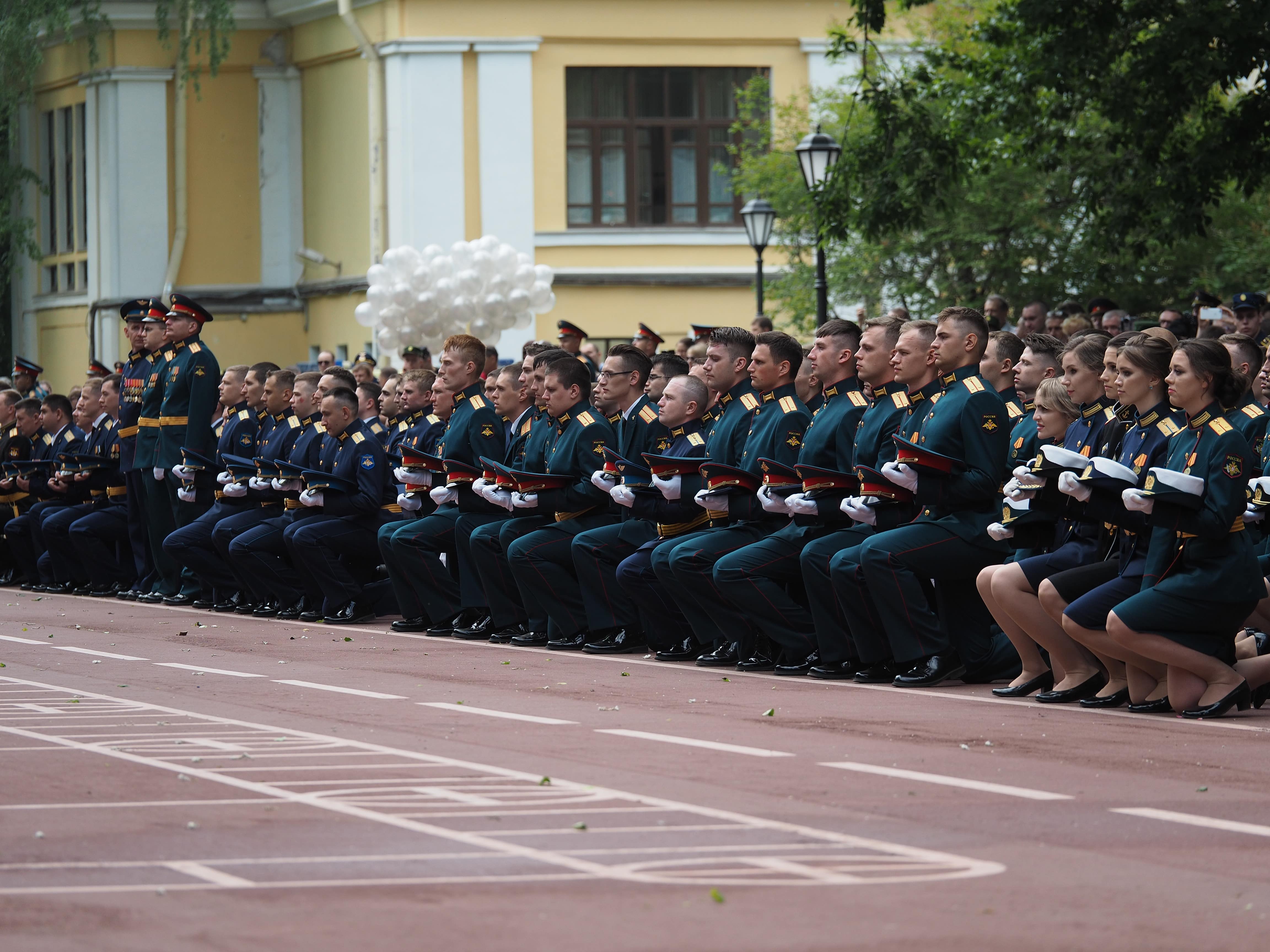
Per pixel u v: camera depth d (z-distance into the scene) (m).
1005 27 30.27
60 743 11.91
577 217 44.62
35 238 53.72
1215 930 7.32
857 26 30.58
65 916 7.40
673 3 44.22
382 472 20.84
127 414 24.08
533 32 43.78
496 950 6.91
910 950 6.97
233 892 7.79
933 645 14.96
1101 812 9.52
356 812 9.49
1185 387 12.95
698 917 7.39
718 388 17.19
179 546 22.33
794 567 16.12
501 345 43.22
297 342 49.34
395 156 43.91
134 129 48.88
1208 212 34.97
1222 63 26.69
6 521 27.44
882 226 29.78
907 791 10.05
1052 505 13.66
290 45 48.66
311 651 17.91
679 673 16.09
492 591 18.95
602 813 9.46
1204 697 13.19
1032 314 23.75
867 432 15.79
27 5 48.75
